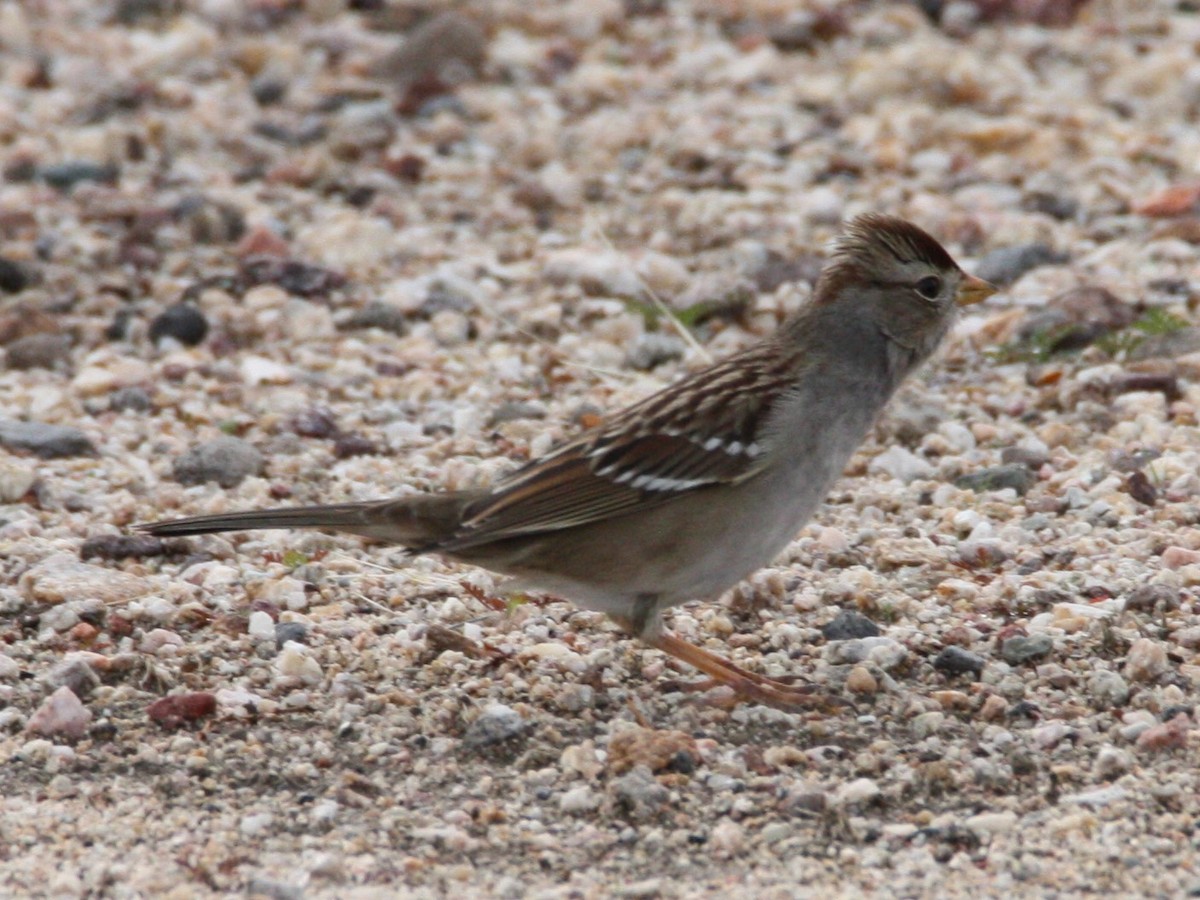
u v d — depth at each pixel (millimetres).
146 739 9742
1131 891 8188
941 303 10258
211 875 8539
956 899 8164
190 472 13188
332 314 16406
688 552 9625
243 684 10250
